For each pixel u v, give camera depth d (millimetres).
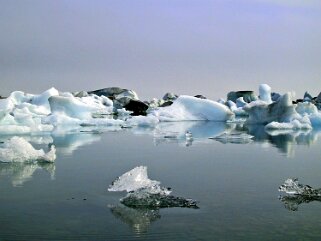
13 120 19359
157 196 6426
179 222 5430
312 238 4910
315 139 16547
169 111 30141
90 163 9922
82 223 5387
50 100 27438
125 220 5504
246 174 8617
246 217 5648
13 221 5469
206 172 8836
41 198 6570
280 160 10609
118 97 41750
